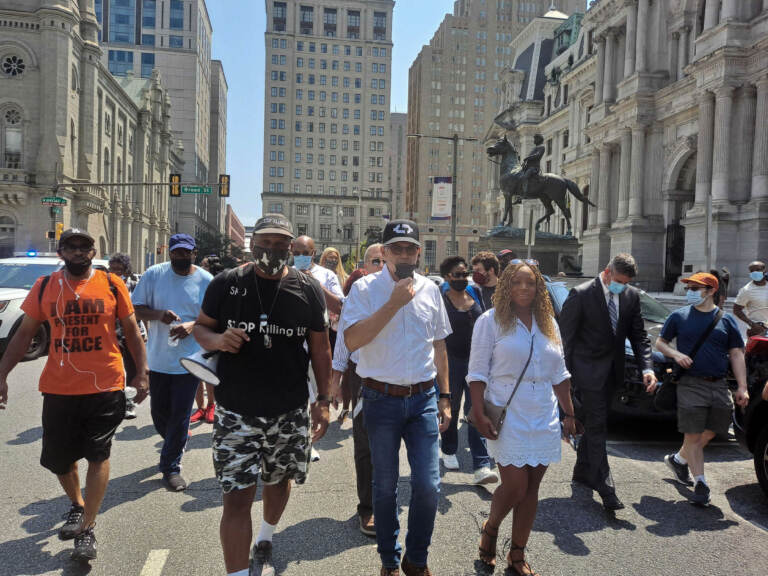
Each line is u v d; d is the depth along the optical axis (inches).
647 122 1289.4
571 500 185.6
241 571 114.3
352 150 4896.7
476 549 149.0
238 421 118.0
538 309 140.3
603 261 1457.9
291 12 4800.7
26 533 152.0
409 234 128.6
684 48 1254.3
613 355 183.8
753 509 180.4
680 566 141.6
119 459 216.2
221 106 5206.7
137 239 2354.8
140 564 136.5
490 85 5408.5
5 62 1457.9
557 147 2190.0
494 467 223.6
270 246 117.1
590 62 1808.6
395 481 127.9
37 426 254.4
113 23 3927.2
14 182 1419.8
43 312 143.8
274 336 119.2
